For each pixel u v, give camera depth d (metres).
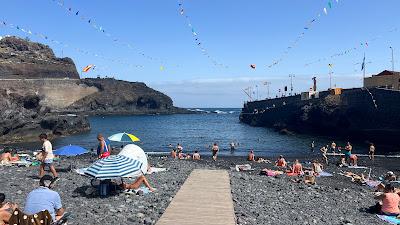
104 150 20.17
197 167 26.73
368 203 18.02
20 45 186.38
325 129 83.38
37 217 8.47
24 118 77.81
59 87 194.00
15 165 24.45
